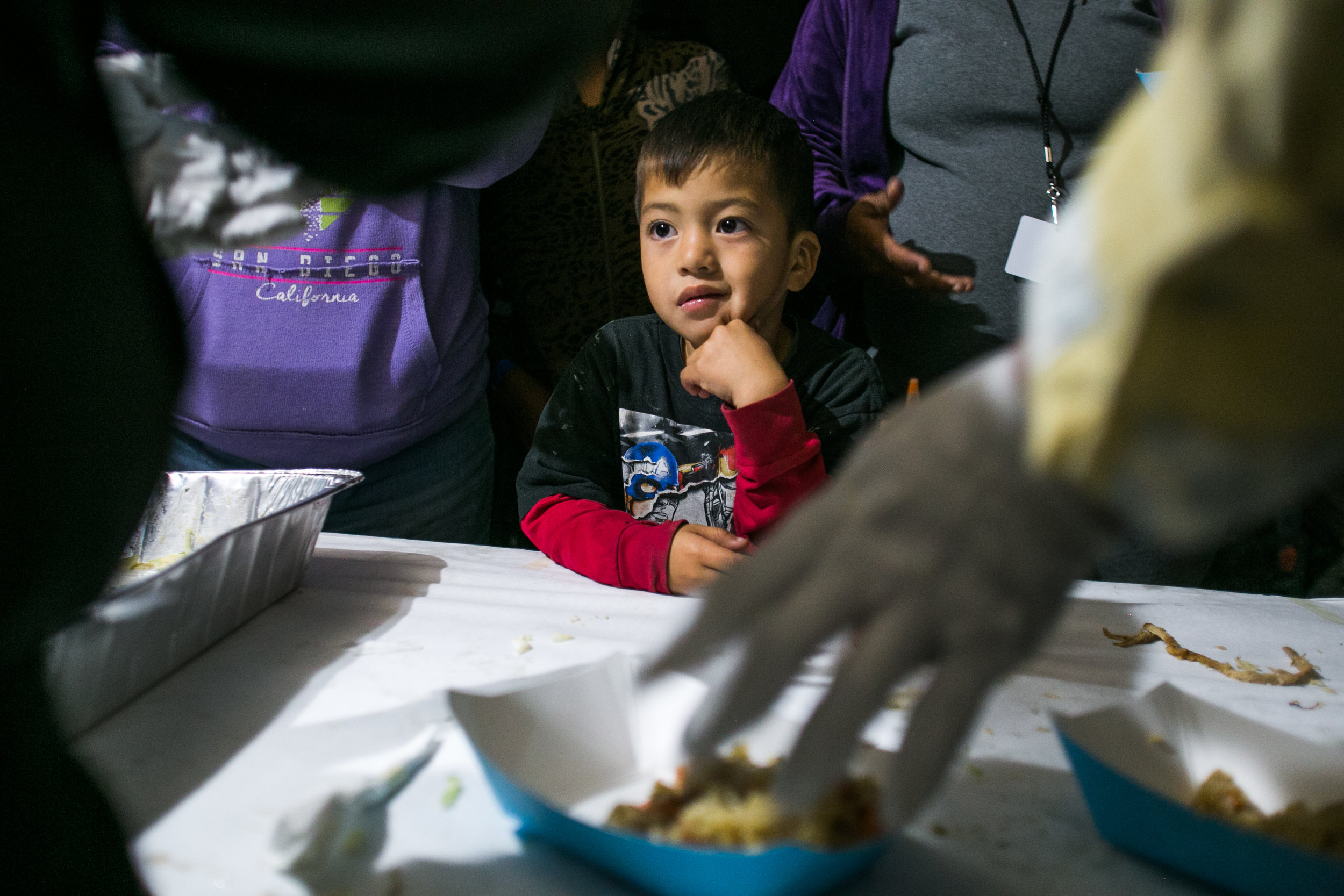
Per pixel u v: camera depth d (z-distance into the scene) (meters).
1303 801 0.49
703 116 0.99
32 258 0.31
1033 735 0.61
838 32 1.36
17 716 0.35
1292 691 0.70
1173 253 0.24
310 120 0.39
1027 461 0.29
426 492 1.29
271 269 1.14
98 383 0.34
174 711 0.59
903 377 1.35
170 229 0.39
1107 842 0.49
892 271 1.25
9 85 0.31
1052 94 1.21
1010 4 1.20
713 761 0.47
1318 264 0.23
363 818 0.48
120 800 0.49
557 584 0.89
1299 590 1.70
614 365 1.12
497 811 0.50
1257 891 0.43
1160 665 0.74
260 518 0.70
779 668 0.30
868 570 0.30
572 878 0.45
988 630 0.29
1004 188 1.24
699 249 0.97
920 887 0.45
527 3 0.38
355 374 1.16
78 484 0.34
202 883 0.43
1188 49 0.25
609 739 0.54
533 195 1.45
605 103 1.41
